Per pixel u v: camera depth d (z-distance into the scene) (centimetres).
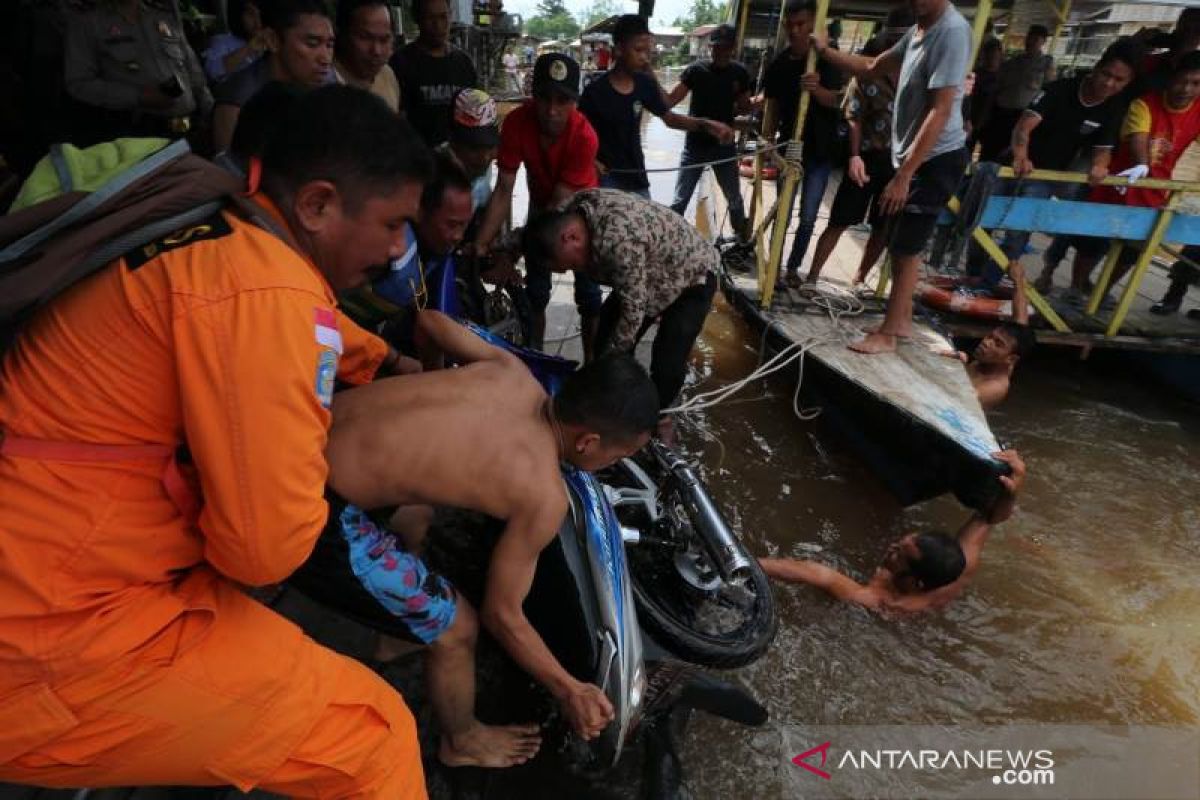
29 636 112
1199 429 503
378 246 130
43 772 124
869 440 398
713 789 229
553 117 376
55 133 318
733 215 642
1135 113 493
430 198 258
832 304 500
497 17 1506
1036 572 343
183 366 108
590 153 403
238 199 121
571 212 315
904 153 395
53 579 112
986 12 383
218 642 128
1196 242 495
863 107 462
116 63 303
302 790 147
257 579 119
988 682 280
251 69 281
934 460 351
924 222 400
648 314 359
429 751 224
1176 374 555
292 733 135
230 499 112
